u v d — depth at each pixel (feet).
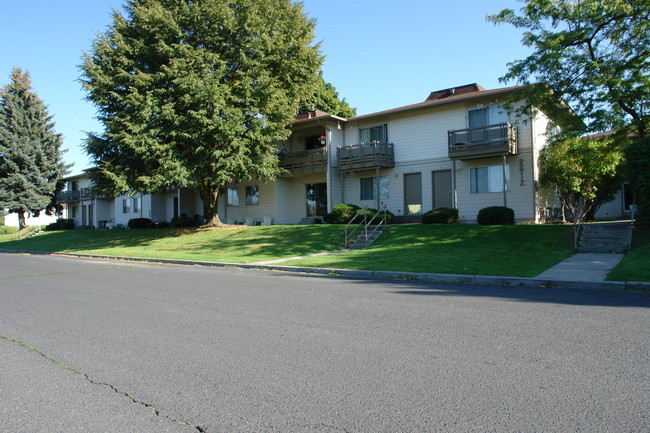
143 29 71.00
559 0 49.06
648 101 47.80
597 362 14.75
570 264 37.88
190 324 21.39
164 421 11.46
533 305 24.09
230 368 15.14
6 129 136.46
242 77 70.59
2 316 24.14
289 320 21.74
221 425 11.14
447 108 75.56
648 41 45.75
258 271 44.19
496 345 16.85
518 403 11.86
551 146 64.85
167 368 15.30
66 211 171.73
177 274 42.29
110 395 13.19
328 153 84.58
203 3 70.03
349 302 25.95
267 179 81.00
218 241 73.10
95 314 24.17
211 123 65.16
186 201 116.16
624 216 82.99
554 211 74.18
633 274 30.83
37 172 138.51
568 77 49.60
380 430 10.63
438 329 19.34
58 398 13.05
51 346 18.21
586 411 11.30
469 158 70.85
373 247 57.26
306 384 13.56
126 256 61.52
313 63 79.71
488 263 39.01
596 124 49.57
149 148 66.69
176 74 66.39
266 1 73.72
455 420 11.01
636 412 11.19
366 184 84.79
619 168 65.36
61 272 46.01
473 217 72.64
